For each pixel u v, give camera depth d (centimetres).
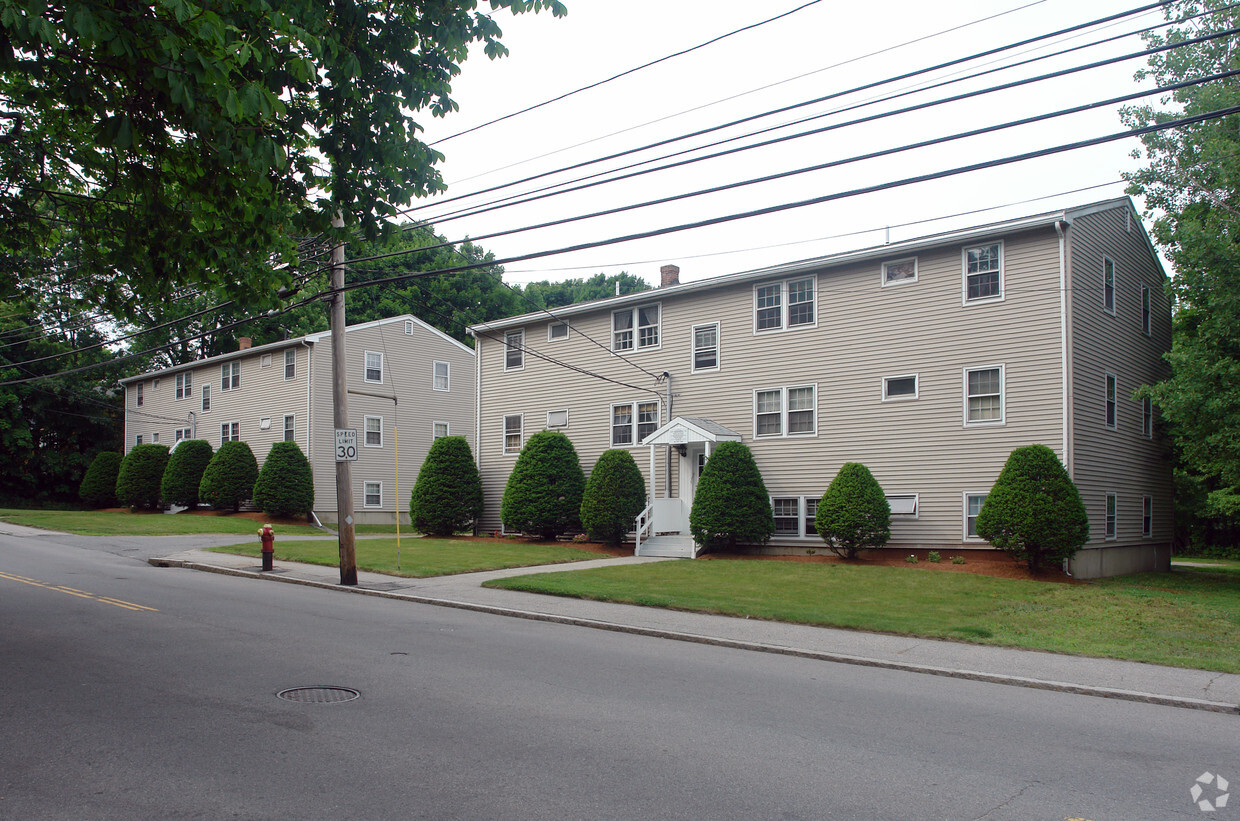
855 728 676
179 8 631
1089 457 1934
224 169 898
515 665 894
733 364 2397
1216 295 1909
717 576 1777
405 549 2302
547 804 485
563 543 2592
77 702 701
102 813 461
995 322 1961
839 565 1952
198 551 2202
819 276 2247
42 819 451
